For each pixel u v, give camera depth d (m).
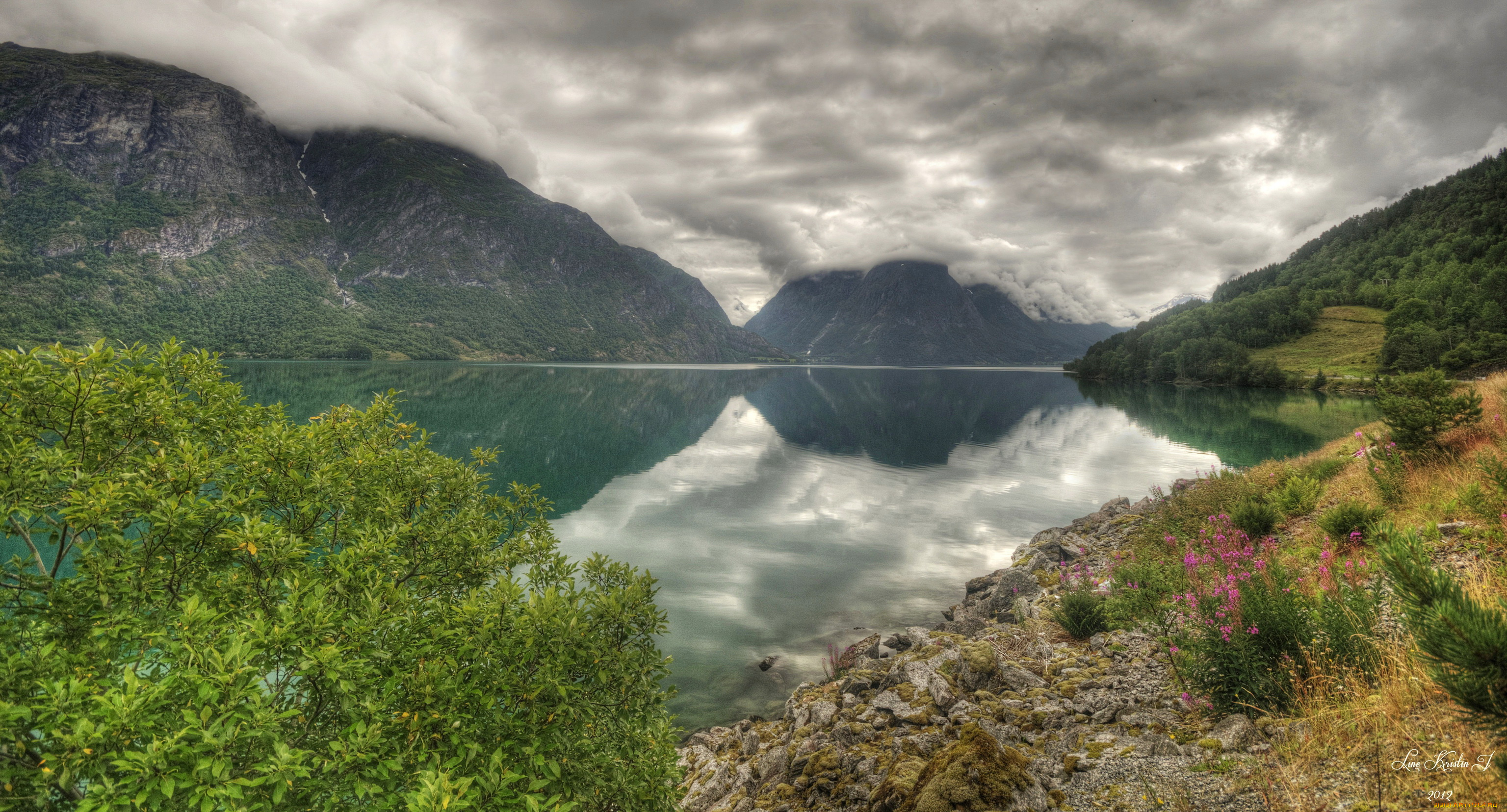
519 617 5.27
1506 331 119.00
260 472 6.34
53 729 3.63
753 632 17.69
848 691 12.34
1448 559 8.82
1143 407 98.81
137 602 4.94
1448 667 3.69
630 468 44.22
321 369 173.12
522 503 9.38
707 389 145.88
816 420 81.44
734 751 11.76
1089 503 35.19
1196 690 7.27
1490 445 12.52
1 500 4.85
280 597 5.51
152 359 6.88
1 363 5.30
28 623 4.80
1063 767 6.57
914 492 37.97
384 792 4.44
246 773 3.91
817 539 27.41
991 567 23.78
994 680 10.28
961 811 5.76
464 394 99.50
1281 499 16.41
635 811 5.57
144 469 5.45
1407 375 14.26
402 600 5.47
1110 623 11.70
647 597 6.20
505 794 4.48
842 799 7.78
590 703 5.45
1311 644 6.50
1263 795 4.99
